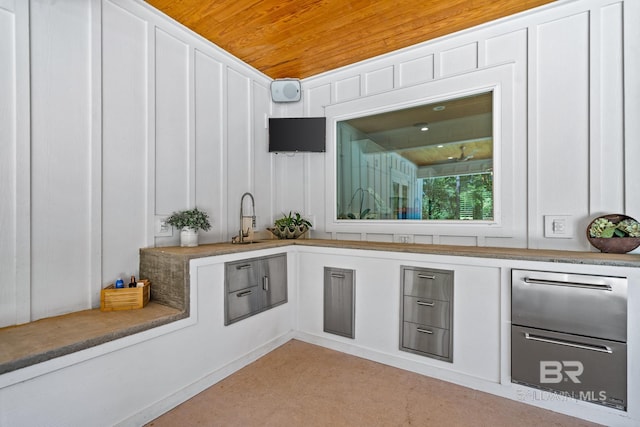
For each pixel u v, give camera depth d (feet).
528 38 6.87
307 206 10.22
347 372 6.66
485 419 5.10
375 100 8.87
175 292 5.79
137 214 6.51
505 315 5.73
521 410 5.34
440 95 7.91
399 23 7.23
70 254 5.43
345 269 7.68
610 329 4.87
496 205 7.22
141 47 6.59
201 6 6.62
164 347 5.26
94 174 5.75
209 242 8.16
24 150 4.88
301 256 8.49
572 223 6.44
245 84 9.34
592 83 6.26
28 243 4.92
